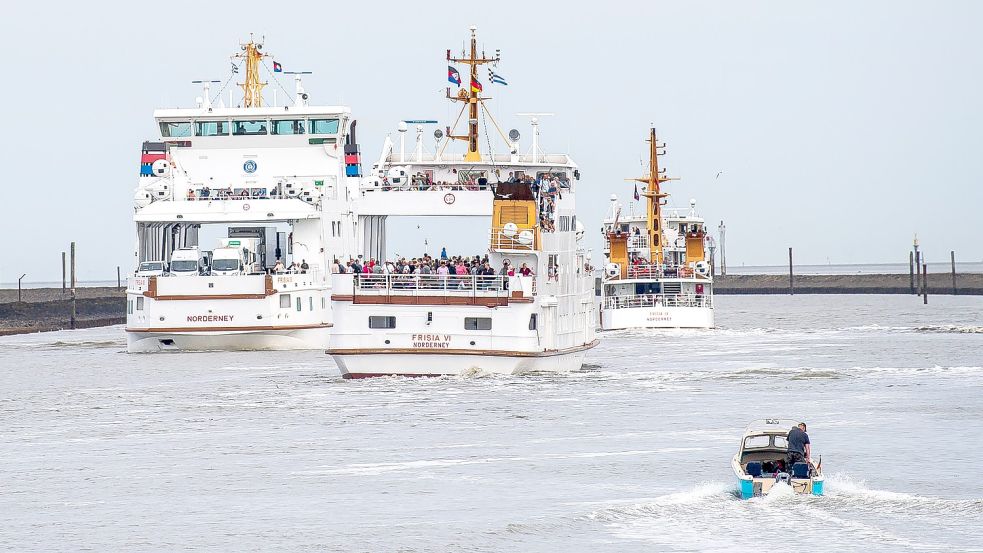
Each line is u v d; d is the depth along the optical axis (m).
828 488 187.75
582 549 160.75
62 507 185.12
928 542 160.38
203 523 175.12
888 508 175.75
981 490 187.12
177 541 166.75
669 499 182.62
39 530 172.62
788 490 181.62
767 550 158.50
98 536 169.62
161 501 188.00
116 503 187.12
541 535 166.75
